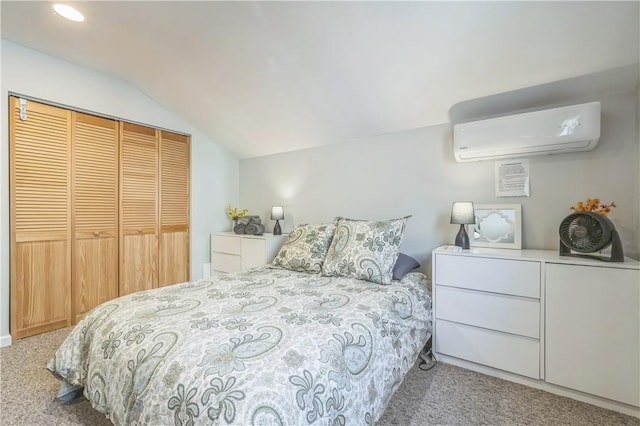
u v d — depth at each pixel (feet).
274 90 8.22
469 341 6.28
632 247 5.85
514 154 6.74
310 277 7.22
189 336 3.83
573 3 4.56
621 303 4.87
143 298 5.42
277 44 6.50
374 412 4.16
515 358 5.78
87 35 6.86
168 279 10.91
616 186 6.01
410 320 5.87
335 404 3.41
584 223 5.46
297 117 9.25
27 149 7.63
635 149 5.82
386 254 6.95
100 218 9.12
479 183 7.57
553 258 5.47
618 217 5.98
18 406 4.96
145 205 10.25
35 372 6.03
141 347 3.77
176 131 11.02
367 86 7.28
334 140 10.14
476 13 4.98
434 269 6.70
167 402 3.09
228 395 2.82
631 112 5.86
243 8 5.68
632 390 4.80
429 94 7.13
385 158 9.17
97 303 9.04
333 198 10.39
